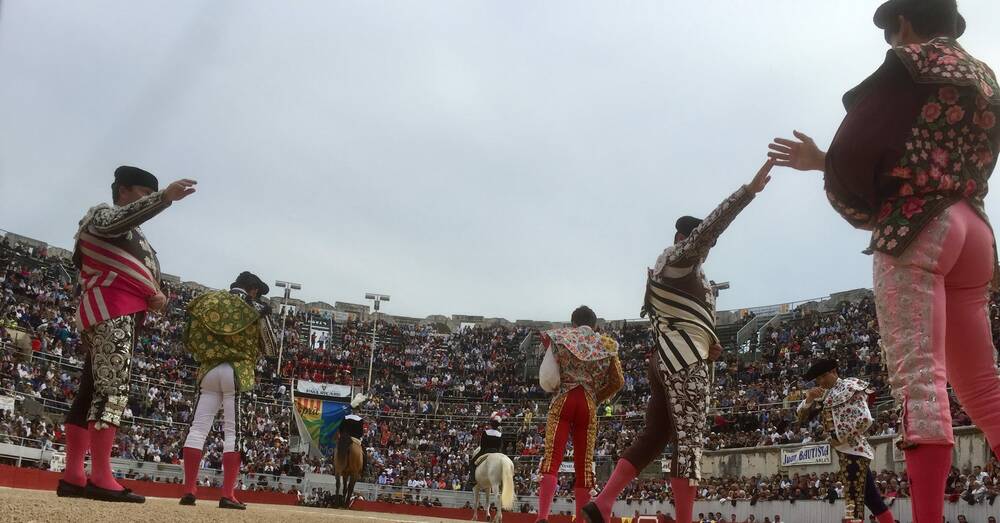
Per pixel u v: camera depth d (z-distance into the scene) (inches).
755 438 1160.2
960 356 130.6
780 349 1555.1
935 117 125.6
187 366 1624.0
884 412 992.9
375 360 1985.7
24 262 1598.2
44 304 1467.8
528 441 1555.1
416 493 1423.5
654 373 228.2
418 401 1792.6
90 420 195.3
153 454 1296.8
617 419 1512.1
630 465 227.3
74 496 199.0
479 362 2022.6
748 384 1475.1
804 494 919.7
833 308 1715.1
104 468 195.9
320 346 1984.5
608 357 267.3
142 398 1433.3
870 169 128.6
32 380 1218.0
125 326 205.5
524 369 1989.4
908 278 123.3
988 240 127.7
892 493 806.5
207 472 1317.7
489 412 1765.5
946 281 128.3
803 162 164.1
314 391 1701.5
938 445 115.6
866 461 304.2
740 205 214.4
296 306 2128.4
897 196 126.9
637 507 1157.1
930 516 115.1
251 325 281.9
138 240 217.6
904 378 120.6
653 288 232.7
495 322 2258.9
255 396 1631.4
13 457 1031.6
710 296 235.9
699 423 218.1
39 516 125.4
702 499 1072.8
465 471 1492.4
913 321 121.6
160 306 217.9
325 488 1412.4
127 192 227.3
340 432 805.2
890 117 127.4
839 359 1386.6
